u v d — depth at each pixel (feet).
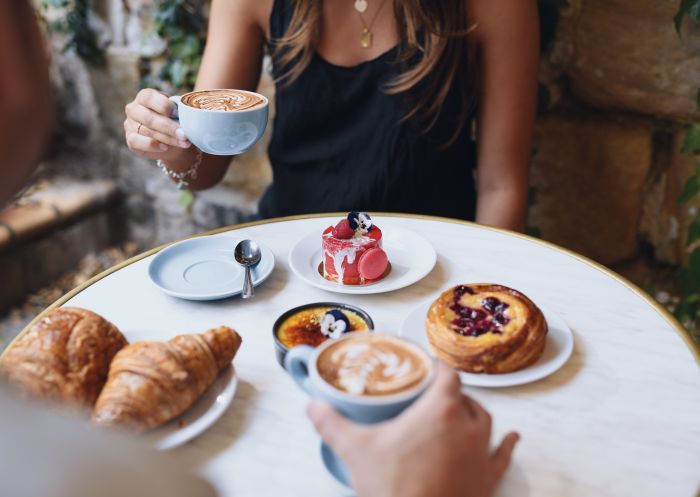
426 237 4.28
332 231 3.83
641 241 6.65
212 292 3.62
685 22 5.62
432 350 3.09
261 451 2.57
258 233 4.33
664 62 5.83
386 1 5.14
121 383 2.51
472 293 3.32
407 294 3.66
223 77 5.57
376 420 2.20
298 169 5.69
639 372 3.01
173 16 8.12
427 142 5.41
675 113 5.97
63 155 9.80
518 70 5.23
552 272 3.86
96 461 1.17
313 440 2.63
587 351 3.16
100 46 8.86
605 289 3.68
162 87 8.72
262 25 5.59
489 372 2.95
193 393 2.61
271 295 3.64
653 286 6.73
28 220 8.57
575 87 6.41
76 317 2.80
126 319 3.38
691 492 2.38
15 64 1.15
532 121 5.44
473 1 5.10
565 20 6.19
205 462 2.51
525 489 2.40
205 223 9.20
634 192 6.47
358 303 3.57
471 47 5.29
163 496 1.24
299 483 2.42
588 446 2.60
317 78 5.37
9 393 1.21
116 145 9.43
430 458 1.90
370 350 2.39
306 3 5.20
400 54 5.14
